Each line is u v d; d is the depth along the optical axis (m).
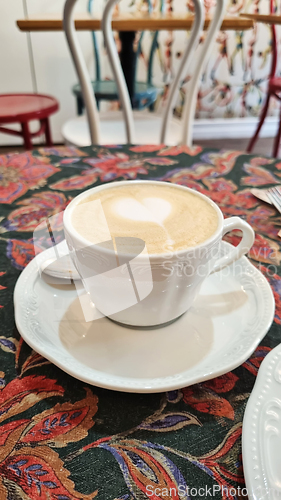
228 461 0.20
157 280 0.23
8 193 0.46
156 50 1.94
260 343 0.27
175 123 1.27
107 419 0.22
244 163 0.54
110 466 0.19
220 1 0.76
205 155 0.57
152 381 0.22
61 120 2.09
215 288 0.32
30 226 0.40
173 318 0.27
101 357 0.25
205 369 0.22
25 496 0.18
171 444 0.20
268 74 2.13
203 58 0.87
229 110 2.25
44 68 1.91
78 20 1.00
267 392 0.21
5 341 0.26
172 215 0.27
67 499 0.18
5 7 1.71
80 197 0.29
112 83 1.58
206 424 0.21
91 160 0.54
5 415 0.22
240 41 1.98
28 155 0.56
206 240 0.24
